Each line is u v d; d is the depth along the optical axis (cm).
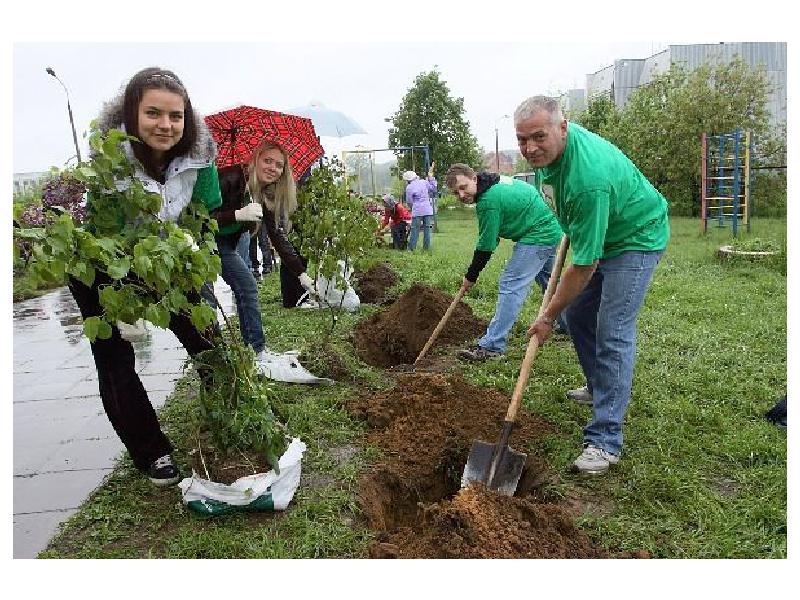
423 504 346
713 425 429
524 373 384
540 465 384
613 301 379
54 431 479
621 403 384
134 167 337
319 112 1448
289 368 514
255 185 517
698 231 1695
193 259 312
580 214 355
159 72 344
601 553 307
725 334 612
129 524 340
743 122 2159
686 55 2745
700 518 328
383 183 2881
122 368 364
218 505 337
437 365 567
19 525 346
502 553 301
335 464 390
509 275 576
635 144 2339
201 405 356
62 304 1016
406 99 2792
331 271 565
